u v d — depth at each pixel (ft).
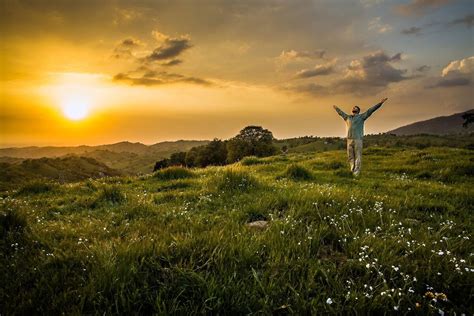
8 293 12.08
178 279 12.09
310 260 13.91
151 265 13.03
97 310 10.42
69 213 27.58
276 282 12.19
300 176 44.11
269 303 11.10
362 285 12.22
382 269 13.33
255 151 279.90
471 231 19.75
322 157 88.74
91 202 29.71
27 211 24.99
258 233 17.51
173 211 23.67
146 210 24.97
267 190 31.78
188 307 10.87
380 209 21.47
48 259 14.51
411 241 16.24
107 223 21.74
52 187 40.50
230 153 284.82
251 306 11.10
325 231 17.35
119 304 11.05
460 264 13.20
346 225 18.49
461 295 11.69
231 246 14.73
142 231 19.06
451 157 67.21
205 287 11.66
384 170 56.44
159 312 10.21
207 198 28.63
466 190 33.14
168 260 13.32
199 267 12.99
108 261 12.91
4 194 38.63
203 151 335.47
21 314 10.80
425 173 48.75
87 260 14.20
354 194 27.17
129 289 11.53
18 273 13.51
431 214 23.47
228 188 32.01
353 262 13.75
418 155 75.77
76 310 10.62
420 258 14.40
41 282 12.59
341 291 11.76
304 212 21.30
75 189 40.14
